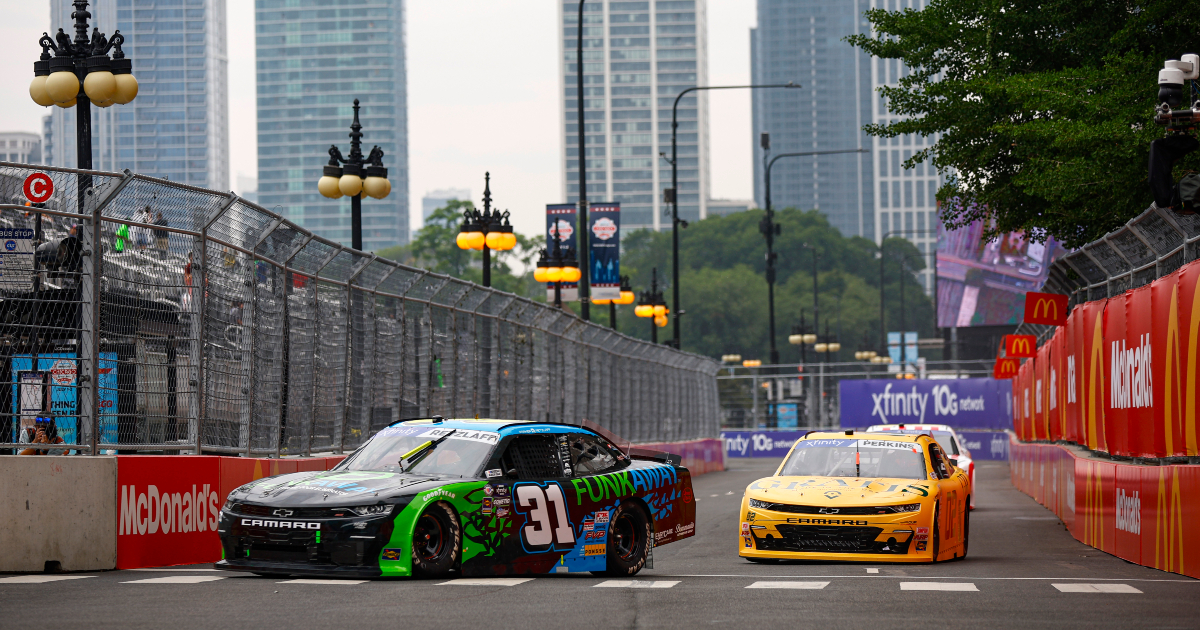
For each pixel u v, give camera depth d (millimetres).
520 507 18062
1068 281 37281
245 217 23547
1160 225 22500
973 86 33156
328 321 27781
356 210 34656
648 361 64938
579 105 53812
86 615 13562
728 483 62594
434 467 18000
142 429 20891
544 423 19281
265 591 15789
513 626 12859
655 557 25594
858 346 183875
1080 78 31250
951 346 130000
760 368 111625
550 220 54000
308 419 26625
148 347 21031
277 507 16750
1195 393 19359
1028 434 58344
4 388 19391
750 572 20781
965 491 25078
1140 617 13953
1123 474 24672
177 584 16719
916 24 37031
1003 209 38125
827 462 24547
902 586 17312
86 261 19859
